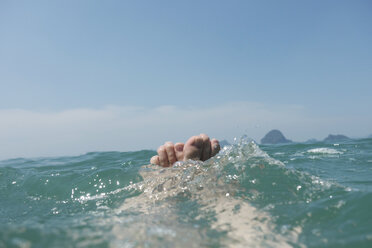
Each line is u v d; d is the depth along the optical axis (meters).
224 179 2.47
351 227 1.48
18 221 2.00
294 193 2.12
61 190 3.09
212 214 1.84
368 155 5.23
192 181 2.55
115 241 1.25
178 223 1.65
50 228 1.36
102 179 3.19
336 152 5.93
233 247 1.32
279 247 1.33
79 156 7.79
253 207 1.92
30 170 4.88
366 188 2.52
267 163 2.66
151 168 3.30
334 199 1.92
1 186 3.59
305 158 5.07
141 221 1.69
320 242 1.35
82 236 1.28
